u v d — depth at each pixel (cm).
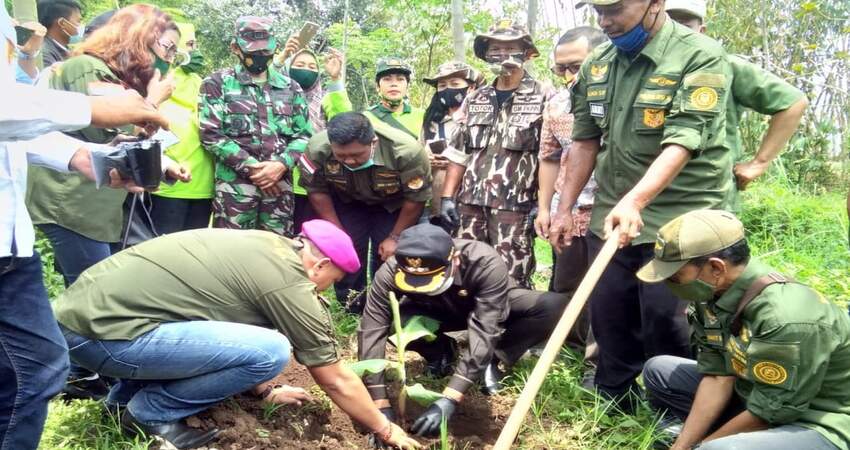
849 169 1096
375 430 306
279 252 298
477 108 466
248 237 303
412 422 363
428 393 333
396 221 490
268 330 301
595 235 352
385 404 336
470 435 350
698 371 301
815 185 1016
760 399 264
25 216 218
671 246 271
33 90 193
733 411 302
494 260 362
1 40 197
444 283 338
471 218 470
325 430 339
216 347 291
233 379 297
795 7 1030
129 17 353
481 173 461
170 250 299
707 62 306
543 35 969
